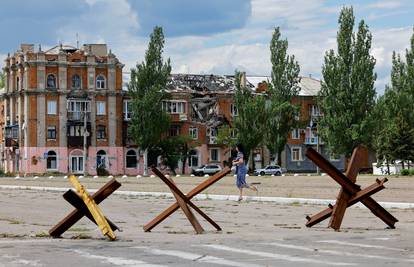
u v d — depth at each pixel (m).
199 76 120.06
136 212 25.72
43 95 104.94
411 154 89.38
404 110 93.81
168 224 20.05
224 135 110.19
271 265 10.93
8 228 18.89
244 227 18.80
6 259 11.84
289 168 118.31
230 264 11.05
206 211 25.58
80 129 106.75
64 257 12.05
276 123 103.38
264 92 117.69
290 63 104.56
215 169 103.38
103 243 14.22
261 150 115.69
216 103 116.25
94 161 107.44
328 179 61.66
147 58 103.19
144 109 102.50
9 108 111.62
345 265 10.91
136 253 12.52
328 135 93.25
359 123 92.00
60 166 105.50
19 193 42.66
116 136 109.00
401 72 96.44
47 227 19.27
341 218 17.20
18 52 108.19
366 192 17.05
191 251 12.77
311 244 13.94
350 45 92.50
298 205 28.58
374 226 18.66
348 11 92.50
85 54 107.56
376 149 93.38
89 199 15.25
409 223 19.73
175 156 107.94
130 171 109.88
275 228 18.28
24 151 105.12
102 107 108.44
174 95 113.62
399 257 11.96
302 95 119.62
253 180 59.50
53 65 105.50
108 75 108.69
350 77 92.50
